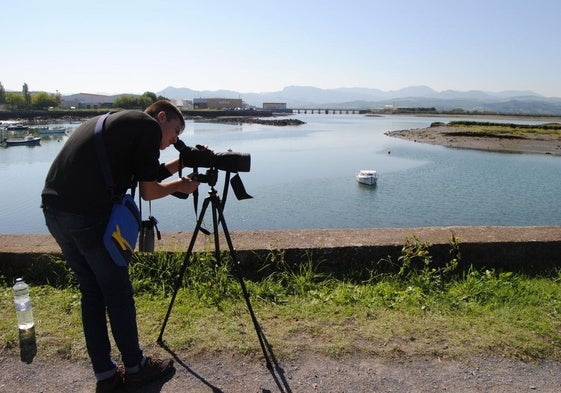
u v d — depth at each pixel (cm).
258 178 2780
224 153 272
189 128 8938
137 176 230
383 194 2322
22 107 13462
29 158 3991
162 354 287
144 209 1978
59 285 383
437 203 2141
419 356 288
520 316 337
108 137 218
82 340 299
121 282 237
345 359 284
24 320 316
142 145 223
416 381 264
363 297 368
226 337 306
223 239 432
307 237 437
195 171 274
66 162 219
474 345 299
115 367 257
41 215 1956
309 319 334
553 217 1923
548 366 280
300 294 376
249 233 450
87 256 225
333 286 390
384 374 270
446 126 7950
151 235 273
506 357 288
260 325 324
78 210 217
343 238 434
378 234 445
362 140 5716
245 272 405
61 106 15712
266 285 378
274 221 1827
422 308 350
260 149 4531
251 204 2081
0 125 9181
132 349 252
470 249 421
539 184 2620
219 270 387
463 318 336
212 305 353
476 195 2312
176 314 336
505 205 2123
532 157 3831
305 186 2511
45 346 291
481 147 4572
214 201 285
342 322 329
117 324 244
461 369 275
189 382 262
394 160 3644
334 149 4528
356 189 2441
